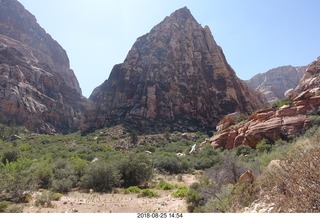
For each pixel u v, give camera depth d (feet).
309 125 94.53
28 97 289.74
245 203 23.79
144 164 73.77
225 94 273.95
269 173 22.04
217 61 296.71
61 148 153.38
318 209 14.15
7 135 198.80
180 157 118.62
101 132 209.67
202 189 39.65
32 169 72.13
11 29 416.87
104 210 39.91
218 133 137.18
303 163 16.08
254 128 109.91
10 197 45.80
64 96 381.60
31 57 387.75
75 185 66.44
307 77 159.94
